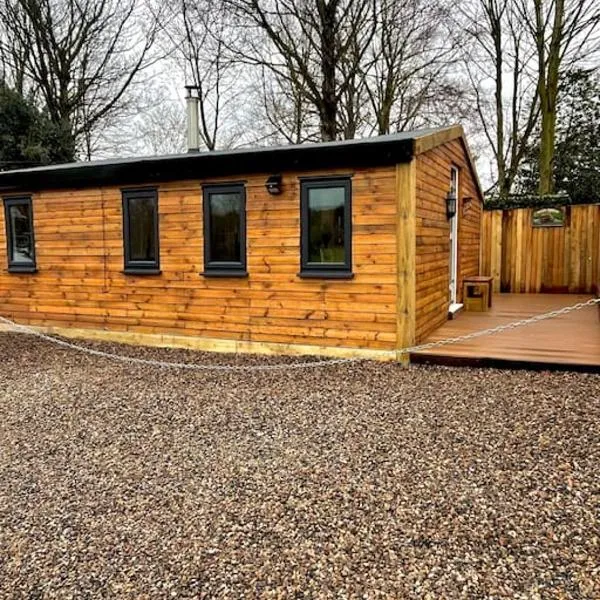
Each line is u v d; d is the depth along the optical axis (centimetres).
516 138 1566
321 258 626
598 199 1683
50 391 537
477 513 281
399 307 586
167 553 259
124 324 756
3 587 239
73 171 746
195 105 829
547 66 1328
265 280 658
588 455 344
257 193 649
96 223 757
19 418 459
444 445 369
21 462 369
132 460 367
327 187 611
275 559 250
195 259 696
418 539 261
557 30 1277
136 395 513
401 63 1567
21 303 838
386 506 292
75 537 276
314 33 1447
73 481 338
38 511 303
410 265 576
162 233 712
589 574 231
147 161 692
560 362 524
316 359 627
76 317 792
